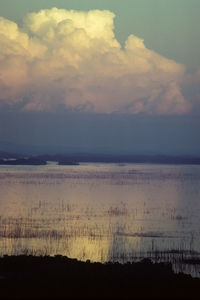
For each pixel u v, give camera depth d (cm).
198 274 6438
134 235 9725
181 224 11600
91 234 9669
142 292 4578
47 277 5041
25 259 5881
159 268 5866
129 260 7262
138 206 16038
